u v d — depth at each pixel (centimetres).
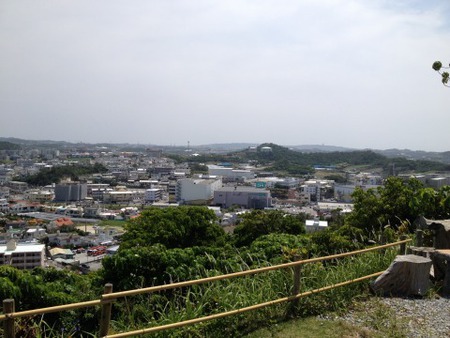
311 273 616
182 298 588
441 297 618
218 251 841
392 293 621
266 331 490
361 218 1235
